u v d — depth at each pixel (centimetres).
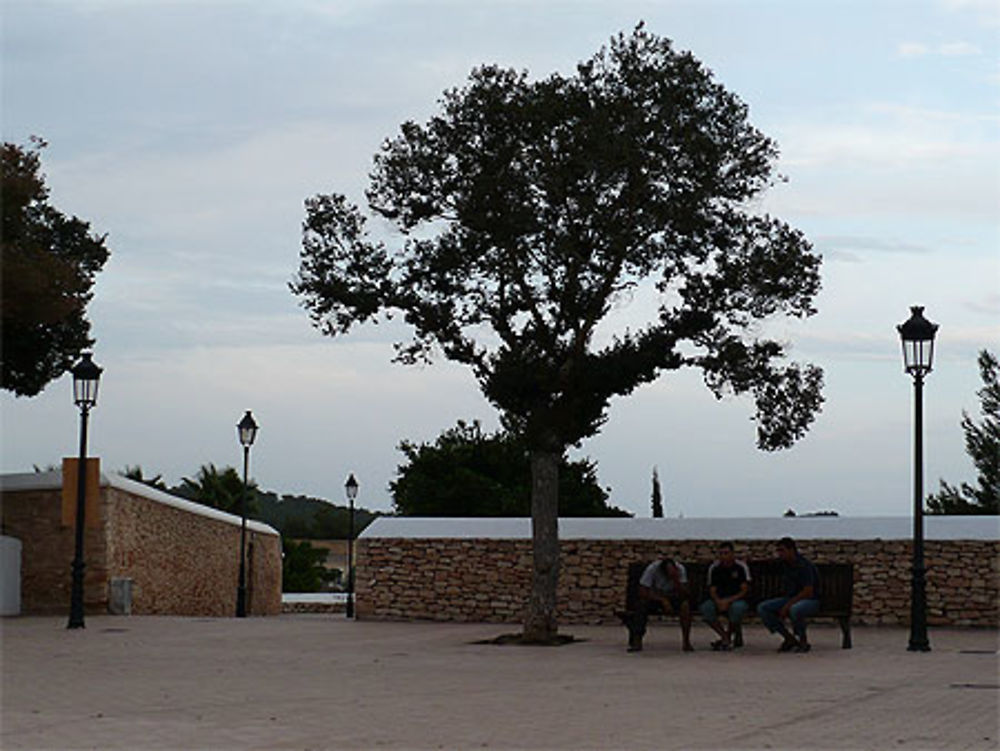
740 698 1408
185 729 1163
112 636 2366
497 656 1988
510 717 1252
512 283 2256
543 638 2231
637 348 2177
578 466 4862
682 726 1182
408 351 2311
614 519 2745
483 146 2214
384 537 2855
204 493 5800
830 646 2133
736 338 2188
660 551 2695
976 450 4116
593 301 2208
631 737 1111
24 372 3409
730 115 2214
